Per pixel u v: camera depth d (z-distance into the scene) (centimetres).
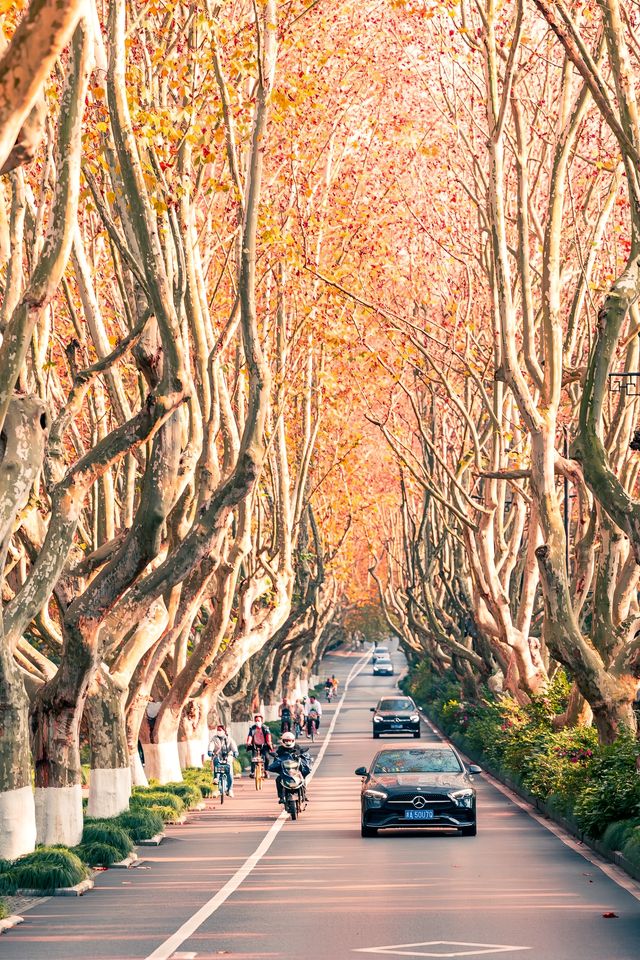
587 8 4638
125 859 3612
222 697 9262
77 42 2773
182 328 3691
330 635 19612
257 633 7031
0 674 3178
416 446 9619
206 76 4028
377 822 4272
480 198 5734
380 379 7294
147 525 3575
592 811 3947
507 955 2123
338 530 10531
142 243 3275
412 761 4562
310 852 3881
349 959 2102
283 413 6800
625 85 3350
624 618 5169
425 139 6116
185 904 2808
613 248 5641
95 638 3609
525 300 4900
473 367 6231
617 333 3447
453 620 10144
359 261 6162
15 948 2270
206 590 5984
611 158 5034
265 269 5216
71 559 3978
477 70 5638
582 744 5044
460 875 3250
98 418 4588
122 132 3225
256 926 2486
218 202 5184
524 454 6284
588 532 5481
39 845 3500
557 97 5569
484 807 5466
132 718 5547
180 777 6322
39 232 3628
